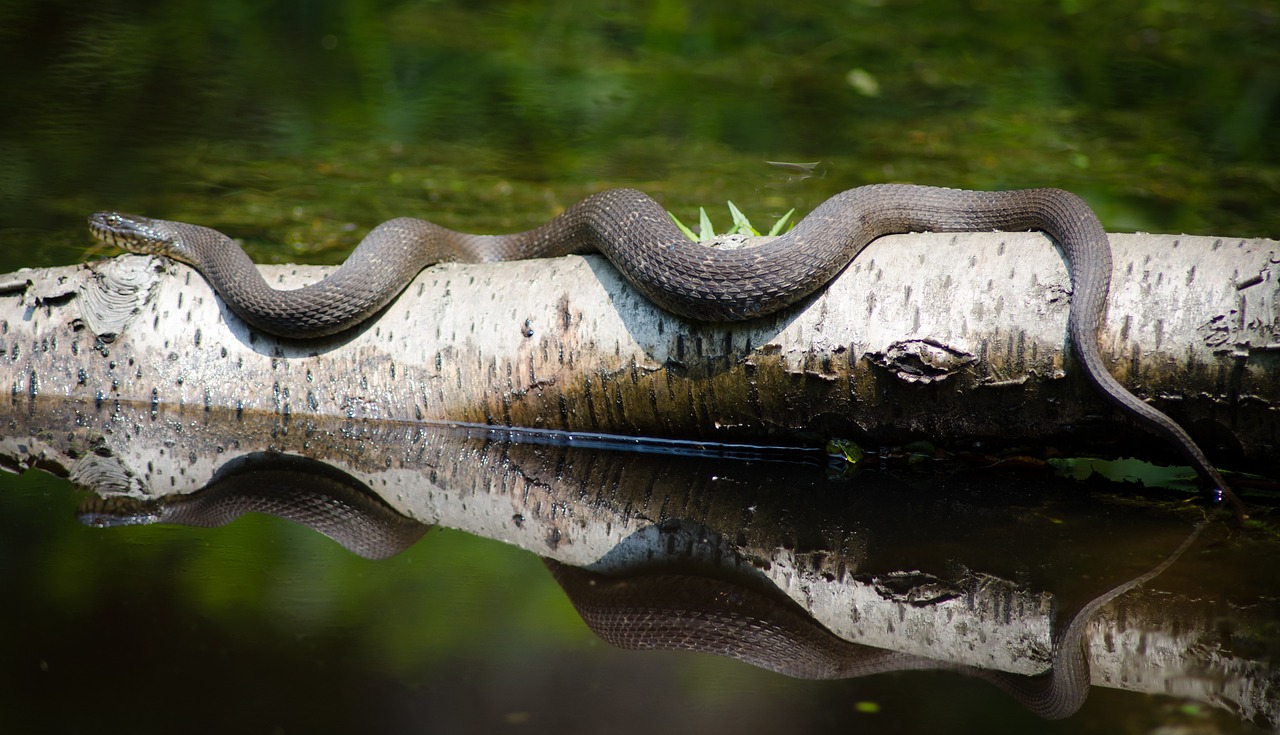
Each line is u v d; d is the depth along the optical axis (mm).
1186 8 34062
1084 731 6984
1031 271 10875
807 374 11414
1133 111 24281
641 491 11117
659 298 11508
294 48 29719
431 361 12625
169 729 6852
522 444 12383
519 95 26172
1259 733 6879
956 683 7668
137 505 10414
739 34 32375
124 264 13047
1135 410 10227
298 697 7285
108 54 28234
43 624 8062
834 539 9953
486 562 9453
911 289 11141
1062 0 35531
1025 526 10195
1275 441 10336
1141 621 8359
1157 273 10492
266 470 11477
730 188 19188
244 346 12859
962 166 20312
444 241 13531
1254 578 8969
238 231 16844
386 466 11664
